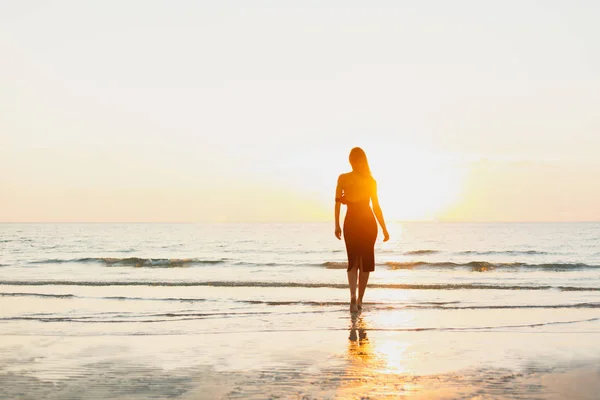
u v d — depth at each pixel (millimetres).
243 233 91062
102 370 4062
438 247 43125
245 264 21141
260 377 3809
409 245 46906
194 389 3484
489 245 46531
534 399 3178
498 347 4941
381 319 6695
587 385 3500
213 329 6020
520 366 4125
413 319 6688
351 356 4547
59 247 43594
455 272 16812
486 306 7867
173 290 10102
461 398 3207
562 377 3734
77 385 3613
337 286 10773
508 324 6316
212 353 4711
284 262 22859
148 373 3957
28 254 32719
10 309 7621
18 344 5172
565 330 5918
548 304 8086
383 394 3309
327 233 89375
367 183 7215
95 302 8359
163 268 18641
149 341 5316
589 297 9023
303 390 3430
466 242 53094
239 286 10922
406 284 11039
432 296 9133
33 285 11102
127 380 3746
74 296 9102
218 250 39094
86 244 49406
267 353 4695
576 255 31750
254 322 6488
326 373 3920
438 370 3994
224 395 3330
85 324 6387
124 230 113562
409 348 4898
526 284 12414
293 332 5816
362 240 7148
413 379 3709
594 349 4848
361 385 3551
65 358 4520
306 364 4238
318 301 8383
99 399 3268
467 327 6109
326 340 5332
